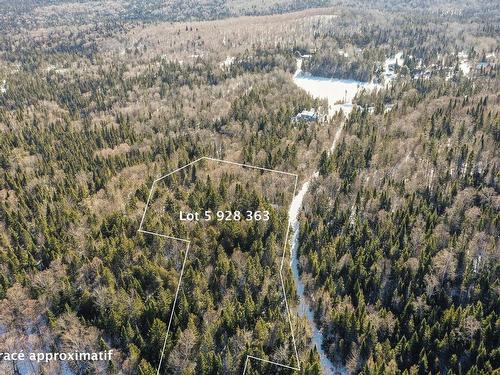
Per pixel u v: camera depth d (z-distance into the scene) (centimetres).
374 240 10444
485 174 12569
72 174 13888
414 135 15612
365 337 8481
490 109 16462
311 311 9512
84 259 9688
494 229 10756
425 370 8038
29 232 10881
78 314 8912
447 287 9631
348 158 14150
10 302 8625
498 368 7750
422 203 11619
